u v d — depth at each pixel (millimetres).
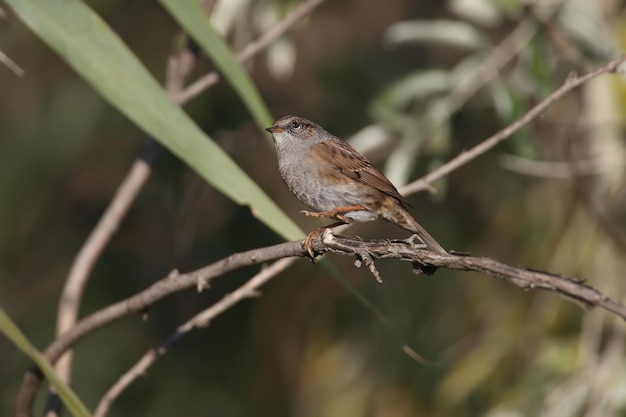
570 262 10062
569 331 10016
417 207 12750
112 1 14188
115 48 6551
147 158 8086
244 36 11000
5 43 14492
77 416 5363
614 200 10297
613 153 10188
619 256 9797
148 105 6516
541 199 10797
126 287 13711
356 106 14031
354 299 12031
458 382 10359
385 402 10992
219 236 13508
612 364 9445
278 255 5941
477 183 12430
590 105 10375
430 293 11469
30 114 14312
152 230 13867
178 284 6391
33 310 13922
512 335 10320
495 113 12297
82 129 14094
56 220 14305
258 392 12266
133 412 13227
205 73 13859
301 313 12156
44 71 14516
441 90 10523
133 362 13508
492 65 10172
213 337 13375
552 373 9828
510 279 4473
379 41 14930
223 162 6602
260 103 7074
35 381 6984
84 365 13344
